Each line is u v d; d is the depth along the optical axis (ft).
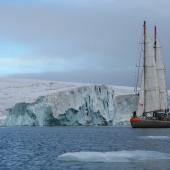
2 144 251.80
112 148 213.87
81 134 366.84
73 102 547.08
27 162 154.10
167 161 147.74
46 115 544.21
